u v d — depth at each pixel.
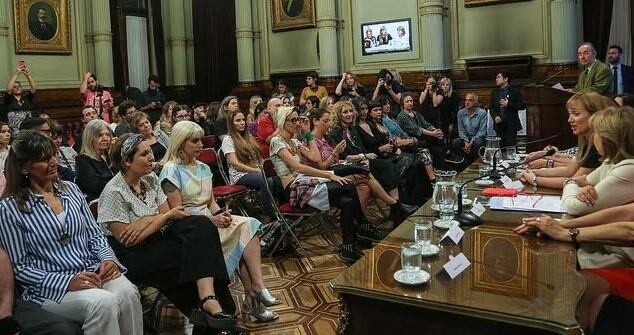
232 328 2.59
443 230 2.49
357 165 4.58
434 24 9.02
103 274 2.44
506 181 3.36
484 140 6.77
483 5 8.89
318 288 3.65
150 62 11.23
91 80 8.46
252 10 11.01
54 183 2.51
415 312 1.81
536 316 1.62
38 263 2.37
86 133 3.80
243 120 4.95
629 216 2.30
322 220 4.96
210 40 11.58
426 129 6.86
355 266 2.11
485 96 8.75
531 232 2.38
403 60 9.58
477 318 1.70
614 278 2.18
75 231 2.48
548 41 8.46
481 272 1.98
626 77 6.85
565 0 8.19
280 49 10.87
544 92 5.68
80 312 2.23
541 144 5.71
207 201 3.38
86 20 9.91
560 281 1.88
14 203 2.33
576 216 2.52
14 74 8.36
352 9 9.99
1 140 4.14
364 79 9.92
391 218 4.71
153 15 11.19
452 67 9.30
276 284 3.75
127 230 2.79
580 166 3.20
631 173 2.38
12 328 2.07
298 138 4.68
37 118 4.38
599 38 8.35
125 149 2.85
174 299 2.83
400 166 5.21
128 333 2.42
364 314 1.90
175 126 3.37
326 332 2.97
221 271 2.76
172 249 2.80
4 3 8.65
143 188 2.98
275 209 4.24
